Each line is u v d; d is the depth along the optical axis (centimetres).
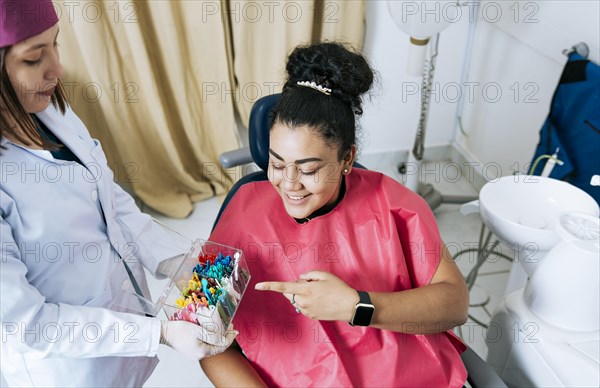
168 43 188
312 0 190
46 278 89
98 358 96
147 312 98
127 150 206
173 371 164
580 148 158
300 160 88
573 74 158
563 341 108
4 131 78
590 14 162
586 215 111
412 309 94
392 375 98
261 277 103
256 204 109
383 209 106
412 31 173
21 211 83
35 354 83
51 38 74
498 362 128
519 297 120
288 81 94
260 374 101
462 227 222
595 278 103
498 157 230
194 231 217
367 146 250
